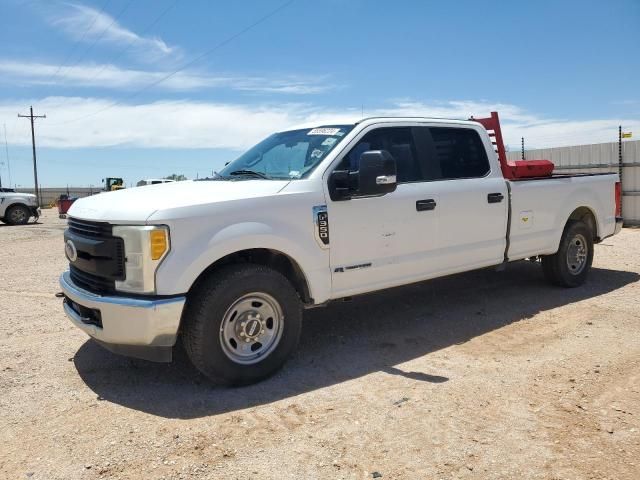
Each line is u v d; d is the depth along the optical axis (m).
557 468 2.90
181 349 4.92
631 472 2.85
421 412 3.57
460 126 5.67
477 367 4.33
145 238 3.67
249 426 3.45
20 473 2.99
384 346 4.90
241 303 4.02
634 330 5.17
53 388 4.12
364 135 4.87
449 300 6.43
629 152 15.31
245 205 4.04
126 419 3.59
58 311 6.48
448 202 5.27
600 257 9.25
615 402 3.65
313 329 5.43
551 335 5.08
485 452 3.08
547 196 6.33
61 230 19.03
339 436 3.29
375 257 4.76
